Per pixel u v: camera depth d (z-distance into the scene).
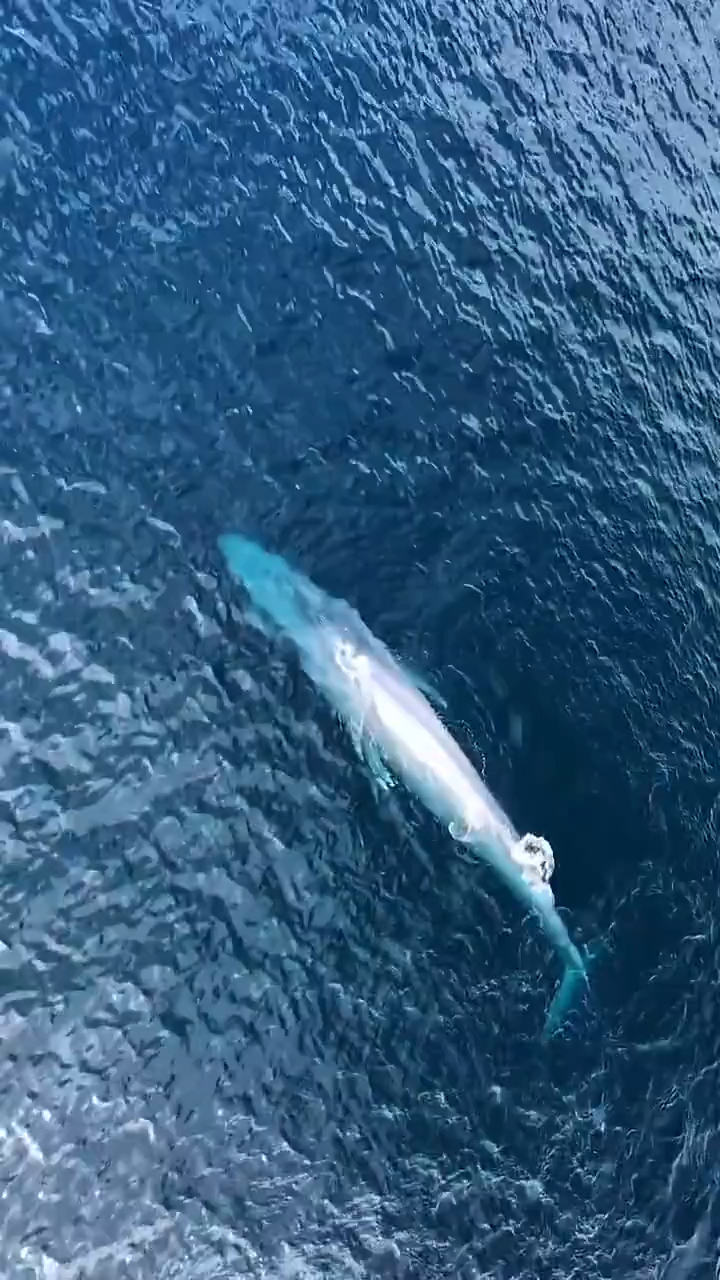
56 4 22.00
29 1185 14.76
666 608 21.06
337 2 23.89
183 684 17.61
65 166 20.73
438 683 18.73
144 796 16.92
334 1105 16.14
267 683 17.81
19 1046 15.36
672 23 27.33
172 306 20.22
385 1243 15.72
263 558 18.31
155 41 22.28
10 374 18.95
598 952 17.91
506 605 19.69
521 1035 17.11
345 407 20.31
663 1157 17.25
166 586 18.12
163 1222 15.02
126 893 16.41
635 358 23.30
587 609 20.33
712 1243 17.09
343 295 21.30
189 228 20.92
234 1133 15.70
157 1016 15.95
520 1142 16.66
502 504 20.53
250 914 16.70
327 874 17.12
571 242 23.75
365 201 22.30
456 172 23.28
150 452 19.00
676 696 20.39
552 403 21.89
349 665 17.52
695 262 25.11
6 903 15.97
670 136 26.16
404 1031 16.67
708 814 19.61
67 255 20.08
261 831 17.12
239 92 22.39
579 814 18.69
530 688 19.27
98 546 18.14
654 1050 17.72
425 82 23.95
